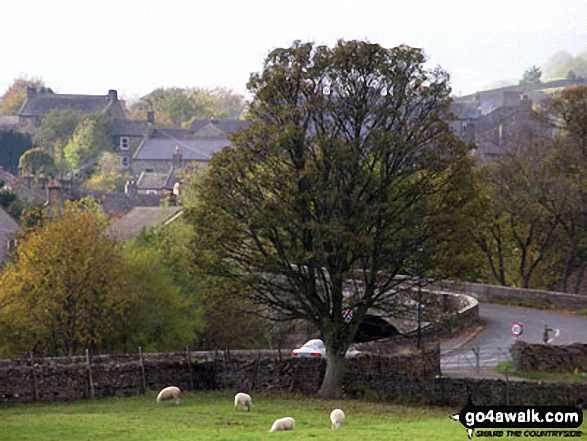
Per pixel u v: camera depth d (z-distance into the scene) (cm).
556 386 7588
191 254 8019
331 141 7450
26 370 7244
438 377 7838
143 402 7225
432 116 7700
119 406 7038
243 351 8594
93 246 10575
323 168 7581
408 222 7656
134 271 10981
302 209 7606
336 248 7675
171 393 7231
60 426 6044
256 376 7894
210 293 8019
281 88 7700
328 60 7619
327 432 5519
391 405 7444
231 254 7856
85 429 5941
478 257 8644
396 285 8206
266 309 11219
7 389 7175
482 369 9056
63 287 10425
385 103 7650
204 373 7906
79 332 10438
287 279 7944
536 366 9131
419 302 8056
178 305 11031
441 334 10494
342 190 7538
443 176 7750
